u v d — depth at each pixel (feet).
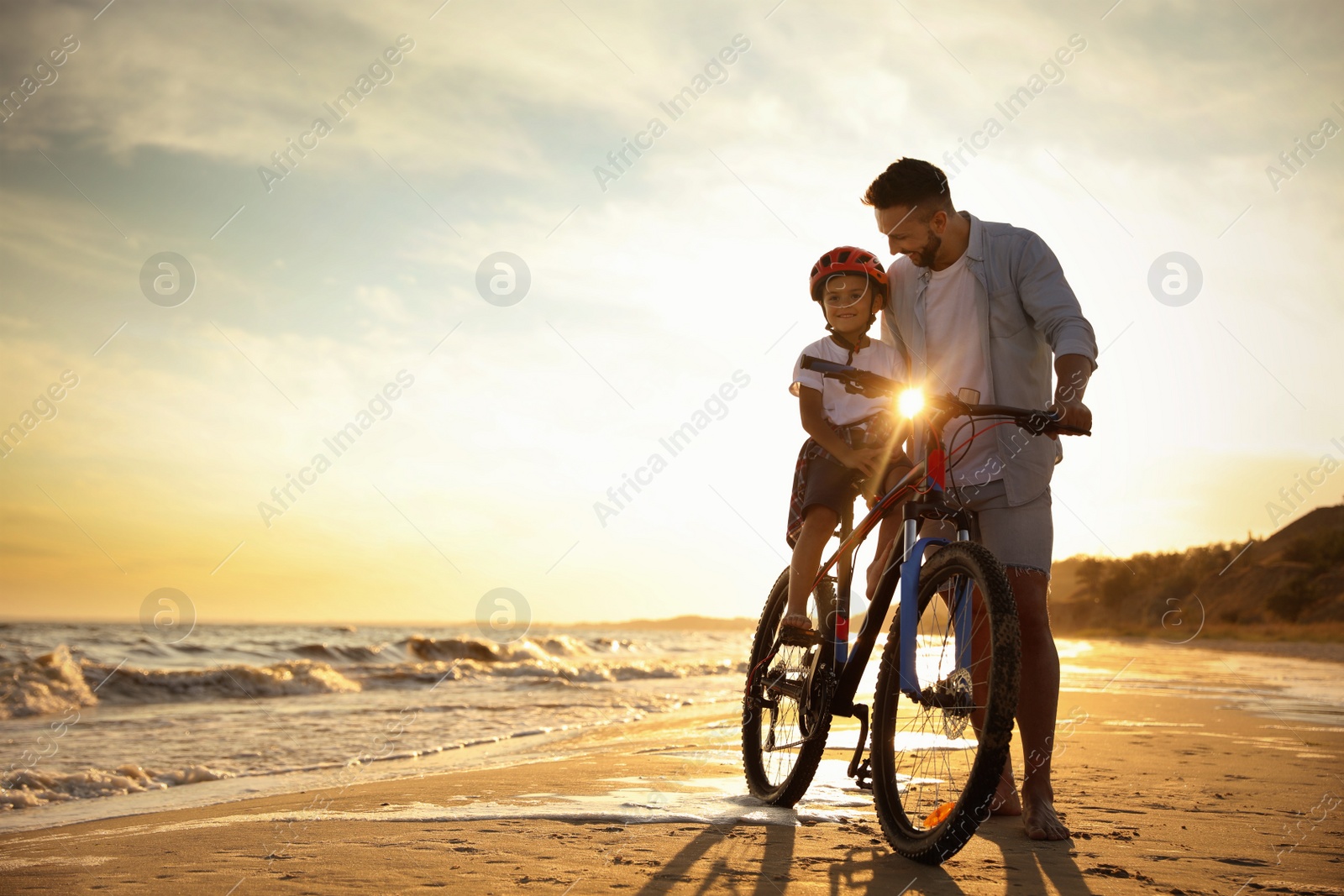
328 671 40.19
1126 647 122.42
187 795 13.42
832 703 8.16
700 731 18.80
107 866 6.47
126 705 31.76
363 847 6.93
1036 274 8.45
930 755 7.14
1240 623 180.24
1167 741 15.23
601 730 20.65
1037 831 7.38
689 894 5.53
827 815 8.36
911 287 8.99
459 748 18.56
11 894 5.67
